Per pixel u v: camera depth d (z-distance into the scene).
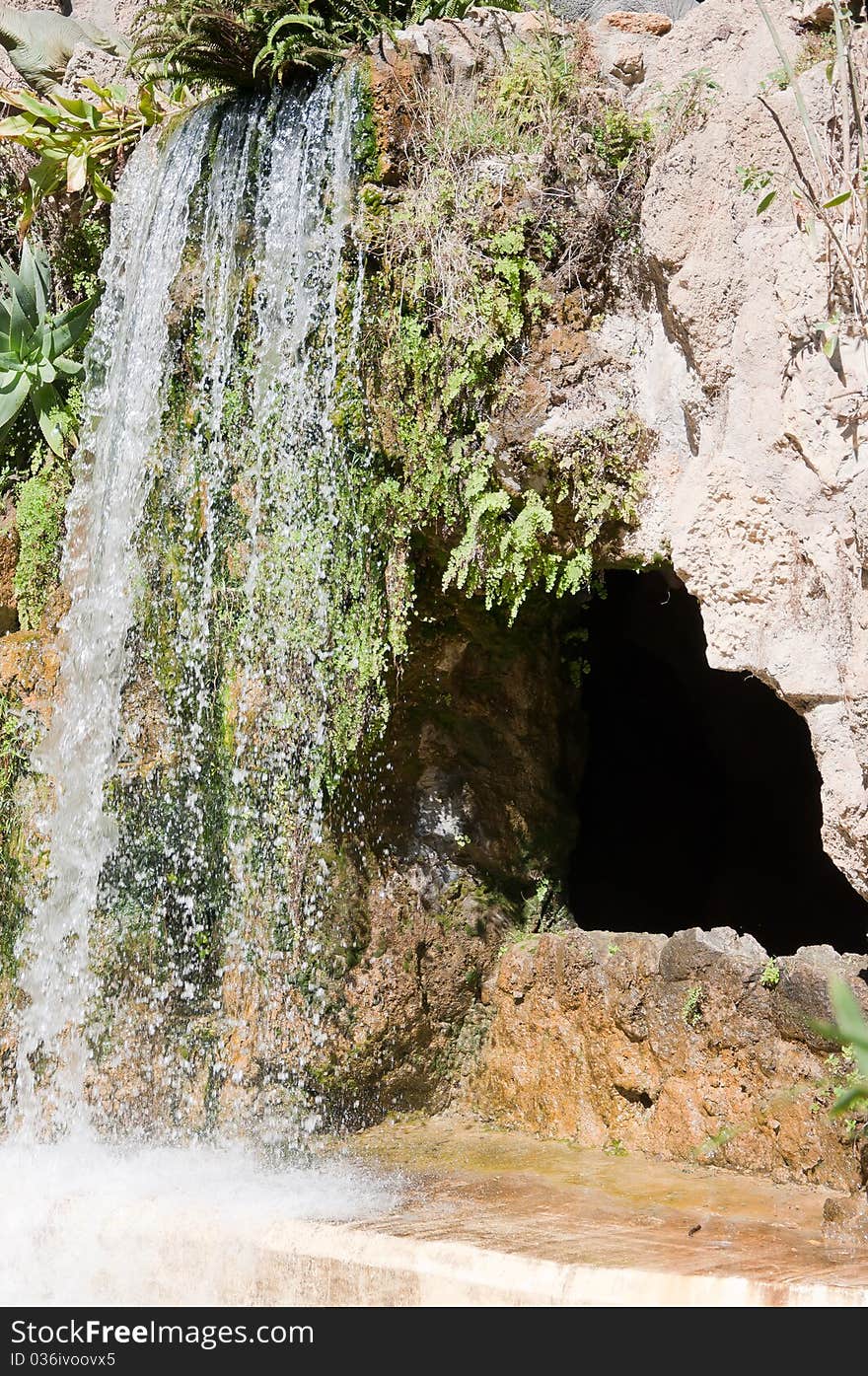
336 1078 6.32
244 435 6.25
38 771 6.76
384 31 5.79
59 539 7.28
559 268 5.57
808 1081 5.18
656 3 7.32
